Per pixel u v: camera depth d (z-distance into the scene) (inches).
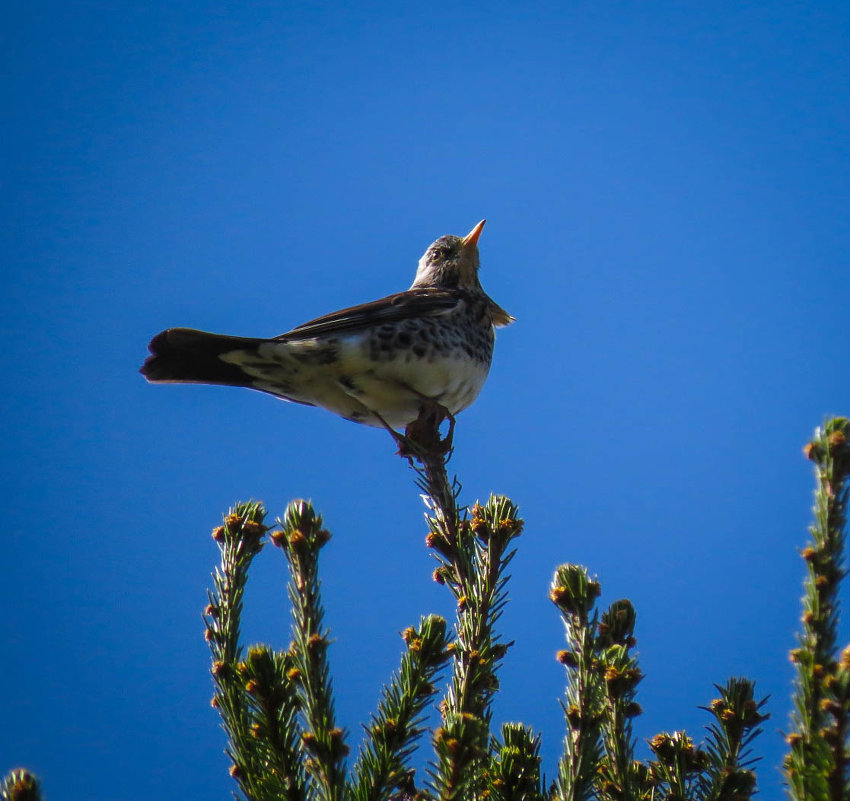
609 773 260.7
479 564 299.4
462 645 284.8
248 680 244.5
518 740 257.6
